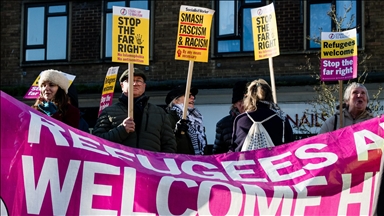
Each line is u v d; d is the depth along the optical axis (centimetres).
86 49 1617
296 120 1435
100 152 466
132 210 460
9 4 1672
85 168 458
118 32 571
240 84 688
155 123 611
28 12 1661
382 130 508
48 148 453
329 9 1461
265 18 699
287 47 1483
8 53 1662
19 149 445
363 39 1436
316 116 1298
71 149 459
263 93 595
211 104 1508
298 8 1484
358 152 500
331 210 482
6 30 1669
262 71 1499
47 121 464
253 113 588
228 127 666
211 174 491
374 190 487
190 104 746
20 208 439
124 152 483
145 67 1566
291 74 1477
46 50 1642
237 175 494
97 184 458
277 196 477
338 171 492
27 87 1625
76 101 737
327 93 1278
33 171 446
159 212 463
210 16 618
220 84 1503
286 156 506
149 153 491
